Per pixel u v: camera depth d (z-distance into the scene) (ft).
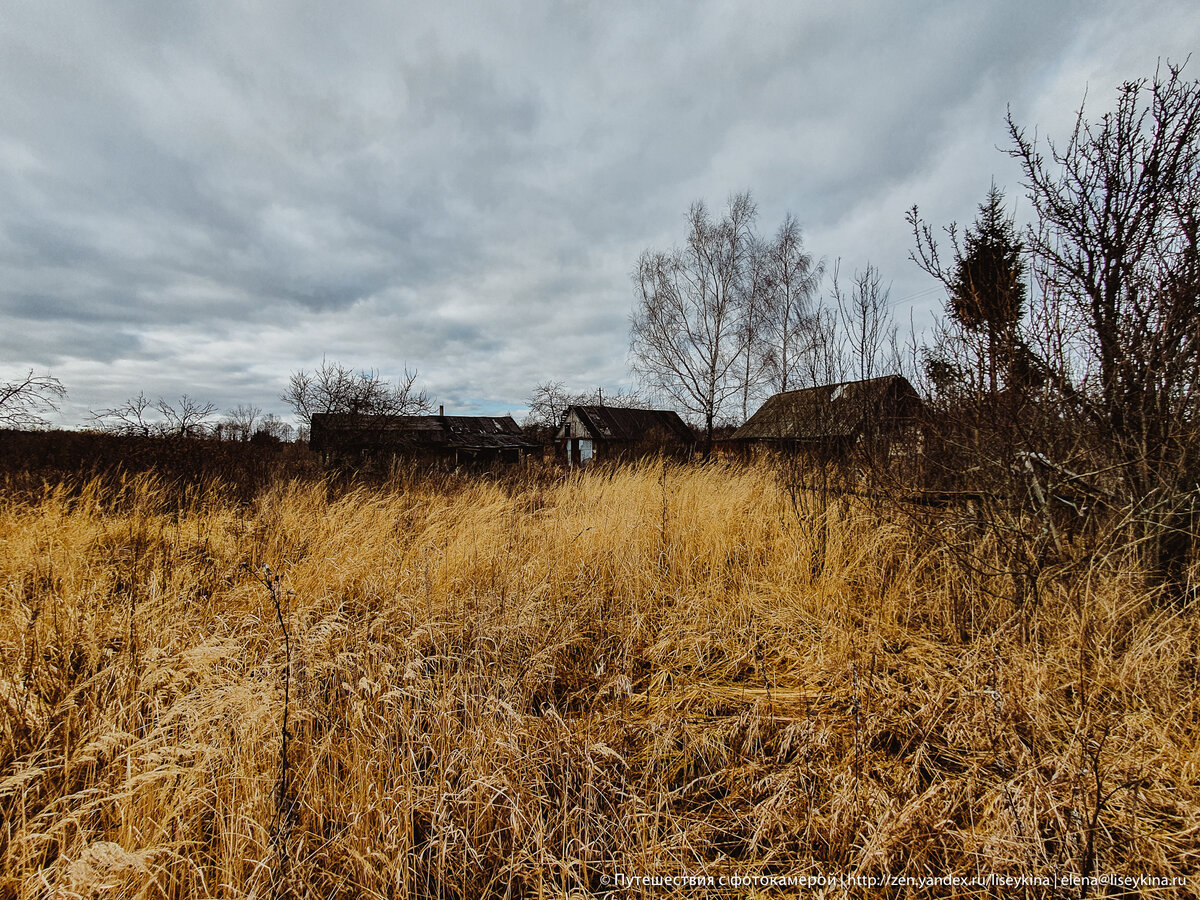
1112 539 10.19
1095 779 6.18
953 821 6.17
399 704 8.13
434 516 19.72
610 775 7.38
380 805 6.31
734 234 71.05
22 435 28.55
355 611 12.17
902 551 13.32
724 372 72.90
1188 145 10.03
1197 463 9.51
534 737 7.76
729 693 9.58
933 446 14.20
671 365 73.46
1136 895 5.29
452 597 12.57
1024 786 6.37
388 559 14.64
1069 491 11.27
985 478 12.18
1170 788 6.27
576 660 11.25
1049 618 9.20
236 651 9.08
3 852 5.35
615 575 14.64
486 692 8.96
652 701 9.52
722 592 13.55
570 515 20.07
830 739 7.61
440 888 5.78
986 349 12.14
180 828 5.75
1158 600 9.43
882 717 8.07
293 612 11.21
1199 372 9.34
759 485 21.53
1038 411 11.03
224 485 25.11
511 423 111.65
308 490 23.56
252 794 6.25
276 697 7.85
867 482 15.44
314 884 5.70
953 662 9.31
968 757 7.20
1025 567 10.34
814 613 11.98
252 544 15.30
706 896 5.74
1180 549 9.57
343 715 8.03
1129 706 7.50
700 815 6.86
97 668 8.34
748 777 7.39
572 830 6.41
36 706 7.09
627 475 26.58
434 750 7.50
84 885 4.89
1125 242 10.63
